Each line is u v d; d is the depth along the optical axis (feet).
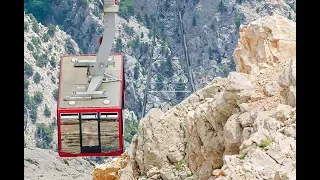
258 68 113.29
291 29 115.55
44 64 341.21
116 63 142.92
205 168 112.98
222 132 108.99
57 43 355.15
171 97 327.06
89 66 141.59
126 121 307.37
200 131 112.78
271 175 88.99
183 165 121.70
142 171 125.29
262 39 115.14
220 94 109.09
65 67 141.49
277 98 104.88
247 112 103.81
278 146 91.86
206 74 354.95
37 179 215.51
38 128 311.27
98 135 138.10
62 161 227.40
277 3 339.16
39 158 224.33
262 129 95.35
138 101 331.36
